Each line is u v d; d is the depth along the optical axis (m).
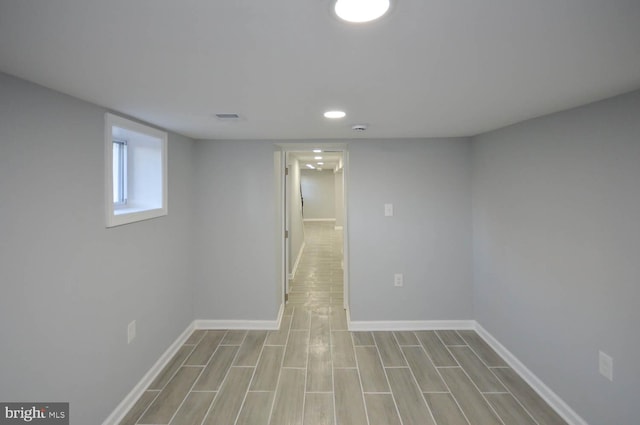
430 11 0.84
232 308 3.27
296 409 2.08
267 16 0.86
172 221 2.74
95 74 1.31
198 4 0.80
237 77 1.35
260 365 2.60
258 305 3.27
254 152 3.19
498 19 0.89
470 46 1.07
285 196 3.96
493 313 2.86
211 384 2.35
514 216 2.50
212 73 1.31
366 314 3.26
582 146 1.85
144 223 2.29
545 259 2.17
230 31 0.95
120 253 2.02
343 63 1.21
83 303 1.71
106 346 1.89
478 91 1.57
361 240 3.24
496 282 2.79
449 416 2.01
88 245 1.74
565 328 2.00
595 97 1.68
